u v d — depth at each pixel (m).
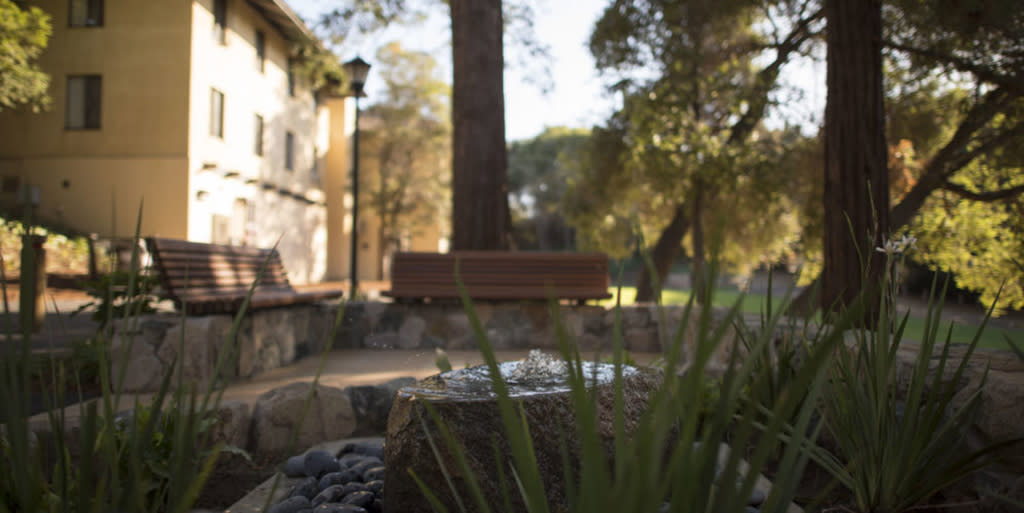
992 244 7.41
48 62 16.73
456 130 8.53
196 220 16.80
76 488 1.29
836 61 4.98
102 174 16.56
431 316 7.09
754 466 0.77
